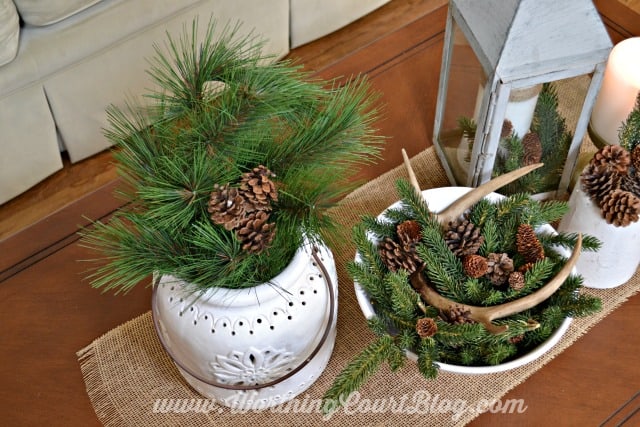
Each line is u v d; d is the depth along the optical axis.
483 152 1.35
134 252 1.08
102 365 1.30
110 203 1.46
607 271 1.31
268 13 2.23
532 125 1.33
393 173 1.49
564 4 1.21
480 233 1.27
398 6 2.65
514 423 1.23
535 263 1.20
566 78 1.27
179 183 1.05
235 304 1.10
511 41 1.23
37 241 1.42
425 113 1.58
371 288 1.20
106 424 1.25
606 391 1.25
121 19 1.97
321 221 1.09
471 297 1.21
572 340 1.29
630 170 1.28
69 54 1.94
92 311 1.35
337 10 2.44
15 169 2.05
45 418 1.25
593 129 1.47
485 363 1.18
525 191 1.43
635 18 1.69
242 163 1.10
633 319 1.32
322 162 1.10
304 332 1.15
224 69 1.13
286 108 1.11
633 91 1.36
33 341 1.32
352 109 1.12
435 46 1.67
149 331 1.33
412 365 1.28
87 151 2.19
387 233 1.27
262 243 1.04
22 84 1.92
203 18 2.09
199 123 1.08
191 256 1.07
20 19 1.91
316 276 1.16
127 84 2.09
